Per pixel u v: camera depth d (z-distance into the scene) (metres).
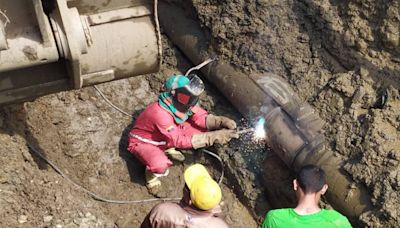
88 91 5.51
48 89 3.54
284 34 5.26
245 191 5.04
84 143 5.20
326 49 5.14
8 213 4.24
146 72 3.79
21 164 4.53
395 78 4.75
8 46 3.13
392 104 4.60
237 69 5.30
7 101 3.52
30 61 3.18
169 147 5.06
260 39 5.27
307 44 5.20
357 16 5.07
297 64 5.13
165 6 6.02
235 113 5.40
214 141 4.89
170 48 5.95
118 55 3.57
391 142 4.40
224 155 5.22
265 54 5.23
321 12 5.20
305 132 4.74
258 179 5.05
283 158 4.82
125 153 5.29
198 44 5.65
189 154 5.39
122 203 4.95
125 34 3.53
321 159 4.57
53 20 3.21
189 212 3.34
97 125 5.36
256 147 5.12
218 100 5.58
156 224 3.44
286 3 5.36
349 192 4.36
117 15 3.49
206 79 5.74
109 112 5.50
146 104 5.68
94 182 5.01
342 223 3.45
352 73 4.89
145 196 5.10
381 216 4.15
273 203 4.96
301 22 5.27
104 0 3.43
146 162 4.95
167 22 5.97
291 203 4.79
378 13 4.98
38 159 4.82
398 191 4.18
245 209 5.07
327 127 4.71
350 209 4.35
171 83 4.78
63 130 5.19
